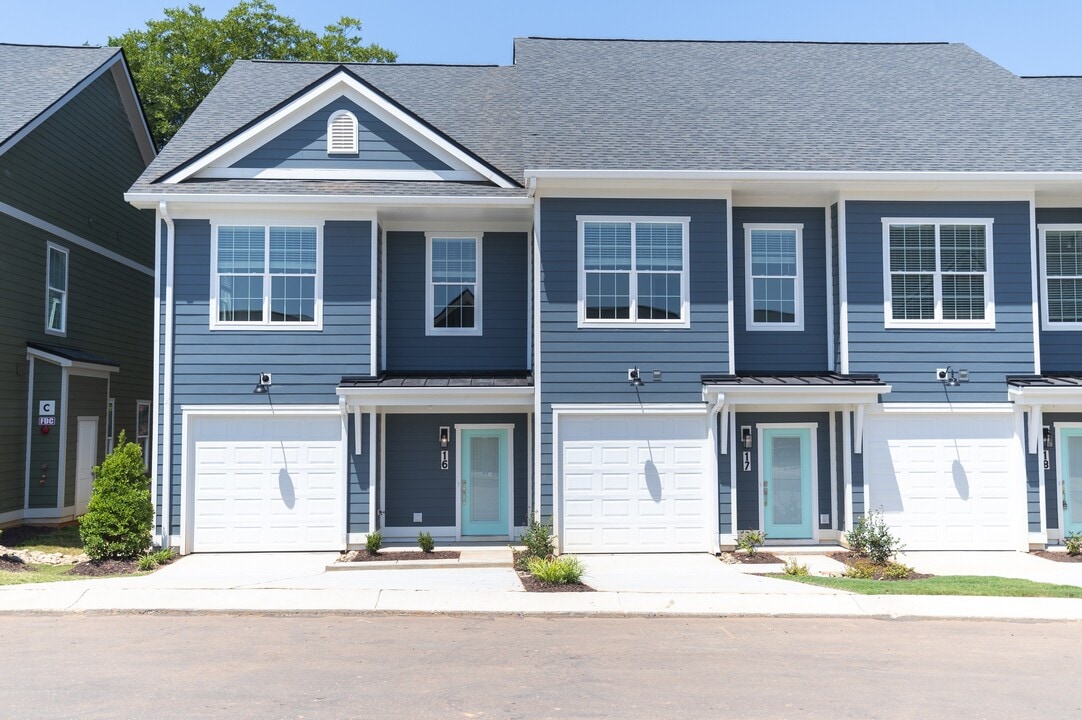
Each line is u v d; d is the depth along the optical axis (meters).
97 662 8.72
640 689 7.95
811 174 15.71
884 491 16.33
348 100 16.94
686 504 16.05
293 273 16.47
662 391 16.06
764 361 16.95
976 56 20.89
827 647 9.69
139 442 24.98
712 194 16.22
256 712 7.17
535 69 19.80
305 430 16.41
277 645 9.51
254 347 16.34
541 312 16.03
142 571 14.22
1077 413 16.86
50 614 11.06
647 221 16.17
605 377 16.03
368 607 11.43
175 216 16.33
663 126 17.33
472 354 17.70
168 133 32.56
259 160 16.75
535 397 16.03
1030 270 16.50
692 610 11.45
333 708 7.29
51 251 20.00
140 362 25.19
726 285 16.22
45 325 19.69
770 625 10.82
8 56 21.70
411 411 17.30
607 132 17.00
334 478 16.39
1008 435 16.45
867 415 16.34
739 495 16.83
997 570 14.60
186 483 16.11
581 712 7.26
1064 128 17.50
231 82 20.30
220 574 13.95
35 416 19.17
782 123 17.64
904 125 17.64
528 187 15.88
